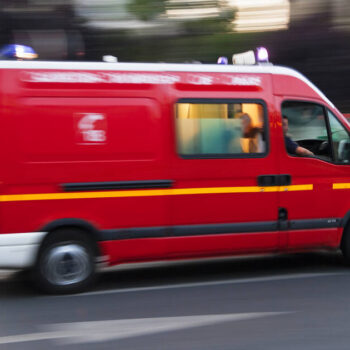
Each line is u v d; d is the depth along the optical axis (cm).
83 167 600
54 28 1301
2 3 1270
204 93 645
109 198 611
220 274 702
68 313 540
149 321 509
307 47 1405
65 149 594
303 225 684
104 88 608
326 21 1402
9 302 584
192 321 506
